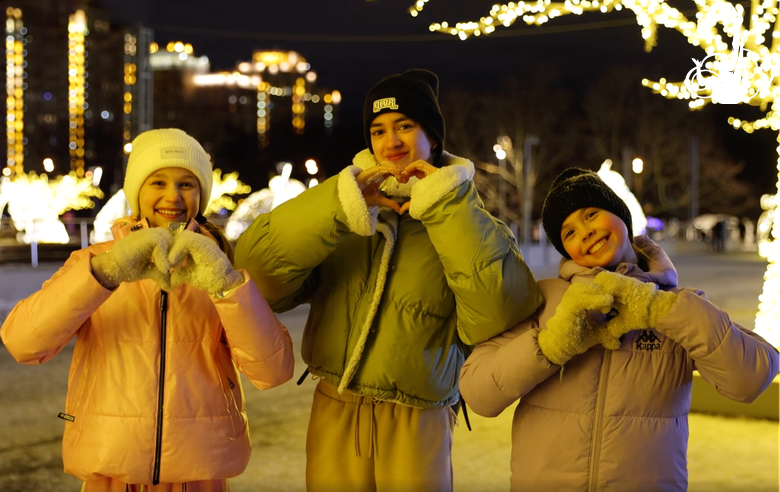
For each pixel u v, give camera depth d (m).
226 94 86.50
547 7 5.41
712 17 4.85
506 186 40.97
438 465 2.72
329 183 2.52
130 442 2.35
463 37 5.59
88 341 2.48
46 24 51.09
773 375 2.40
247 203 19.89
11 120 44.47
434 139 2.85
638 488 2.37
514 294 2.50
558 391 2.47
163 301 2.44
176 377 2.41
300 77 126.12
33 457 4.63
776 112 5.49
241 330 2.36
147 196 2.68
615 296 2.32
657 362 2.42
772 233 5.85
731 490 4.00
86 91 51.62
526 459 2.52
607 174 19.69
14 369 7.36
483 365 2.50
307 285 2.86
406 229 2.71
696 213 44.38
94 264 2.29
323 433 2.77
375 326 2.65
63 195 25.27
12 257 14.93
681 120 43.47
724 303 13.58
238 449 2.50
